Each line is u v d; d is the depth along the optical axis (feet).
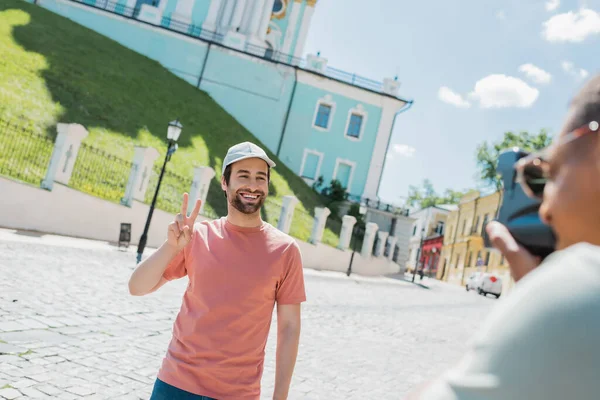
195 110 93.91
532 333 1.79
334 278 67.62
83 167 54.34
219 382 6.56
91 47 89.86
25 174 48.29
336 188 107.04
